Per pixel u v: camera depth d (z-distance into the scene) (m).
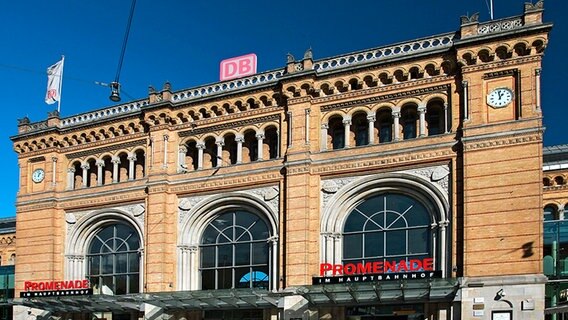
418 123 32.41
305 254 32.94
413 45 33.31
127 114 40.94
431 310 30.23
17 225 44.50
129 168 41.09
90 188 42.03
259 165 35.94
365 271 31.66
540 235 27.75
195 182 37.78
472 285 28.55
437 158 31.05
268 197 35.19
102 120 41.91
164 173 38.56
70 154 43.88
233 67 39.72
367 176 32.78
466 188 29.66
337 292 30.50
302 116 34.72
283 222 34.31
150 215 38.53
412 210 31.91
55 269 42.34
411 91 32.59
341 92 34.41
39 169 44.69
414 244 31.48
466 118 30.39
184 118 39.06
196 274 37.41
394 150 32.19
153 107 39.38
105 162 42.69
